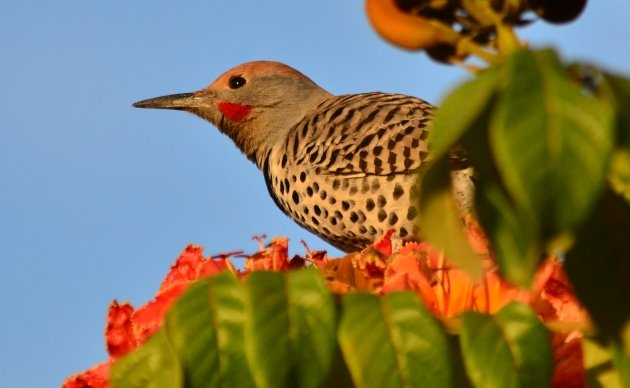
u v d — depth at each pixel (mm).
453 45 3512
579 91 2912
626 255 3211
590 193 2779
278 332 3461
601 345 3617
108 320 5055
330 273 4938
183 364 3492
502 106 2910
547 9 3465
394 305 3516
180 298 3574
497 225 3094
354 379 3518
